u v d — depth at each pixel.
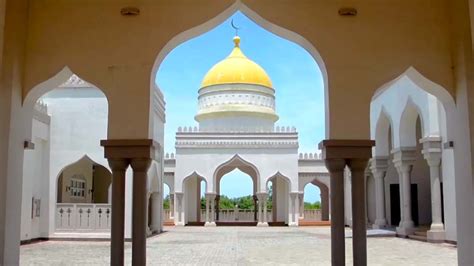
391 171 19.39
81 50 6.41
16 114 6.22
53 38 6.43
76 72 6.37
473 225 5.94
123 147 6.20
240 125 26.78
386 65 6.34
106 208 15.28
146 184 6.26
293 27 6.40
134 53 6.38
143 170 6.22
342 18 6.41
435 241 13.73
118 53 6.39
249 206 35.81
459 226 6.25
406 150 15.74
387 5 6.43
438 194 14.04
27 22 6.46
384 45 6.37
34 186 14.98
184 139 24.53
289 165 24.12
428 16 6.42
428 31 6.39
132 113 6.27
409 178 15.88
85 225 15.25
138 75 6.34
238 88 27.17
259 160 24.22
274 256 11.30
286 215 25.05
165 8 6.46
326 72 6.34
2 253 5.93
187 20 6.43
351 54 6.35
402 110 15.62
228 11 6.54
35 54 6.42
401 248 12.55
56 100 15.65
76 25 6.45
